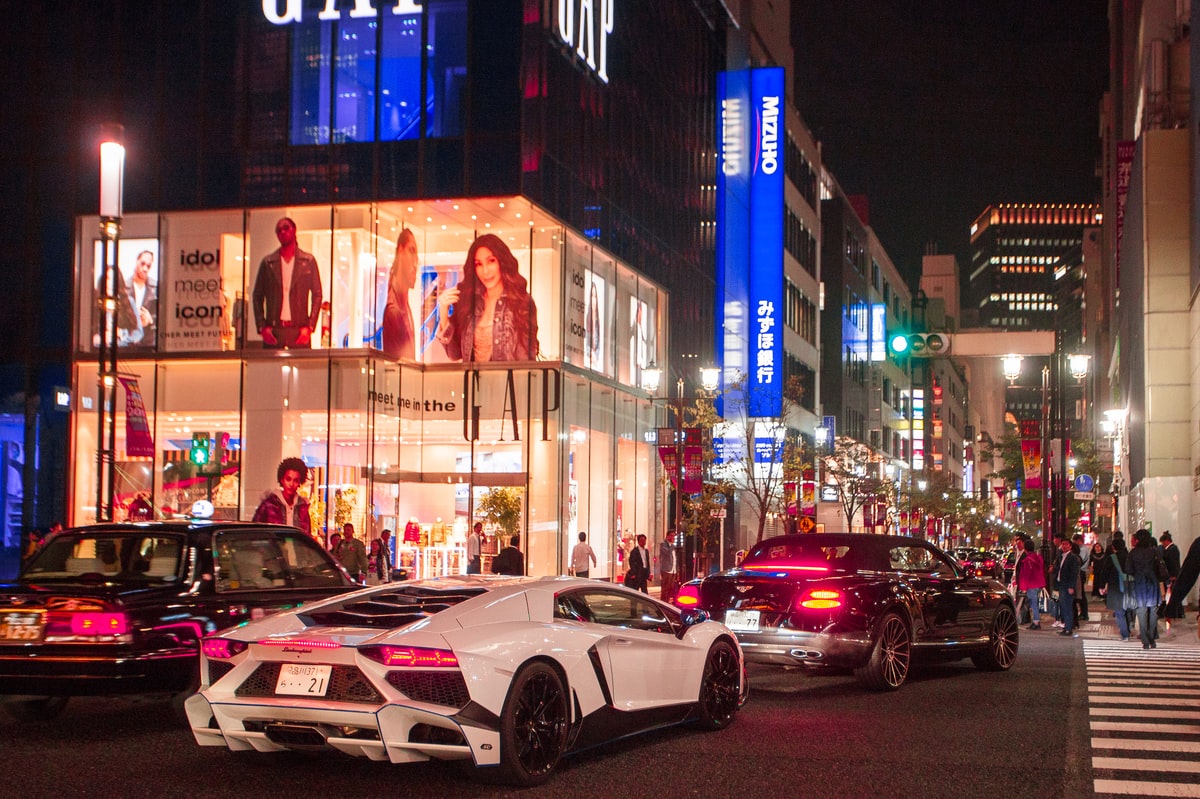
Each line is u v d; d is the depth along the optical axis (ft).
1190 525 123.65
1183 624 88.48
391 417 104.78
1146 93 150.51
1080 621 92.38
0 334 107.45
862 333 276.00
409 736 24.93
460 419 107.76
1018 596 97.55
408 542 105.09
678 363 143.33
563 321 107.45
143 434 64.39
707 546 114.93
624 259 124.88
